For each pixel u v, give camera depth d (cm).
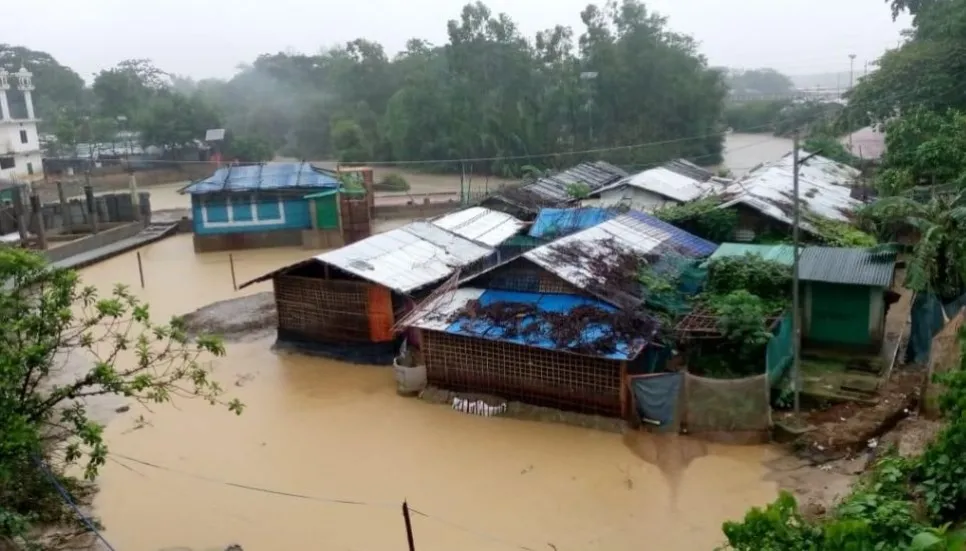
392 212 4438
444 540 1239
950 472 898
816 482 1314
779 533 765
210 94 9981
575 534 1239
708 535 1212
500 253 2600
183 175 6456
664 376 1511
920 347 1684
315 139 8138
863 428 1418
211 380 1969
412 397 1811
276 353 2159
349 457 1539
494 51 6338
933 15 3622
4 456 922
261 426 1700
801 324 1841
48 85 8656
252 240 3678
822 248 1902
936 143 2550
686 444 1489
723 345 1642
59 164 6344
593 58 6284
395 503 1359
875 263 1789
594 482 1390
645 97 6281
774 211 2397
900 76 3425
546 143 6322
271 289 2872
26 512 1055
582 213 2703
